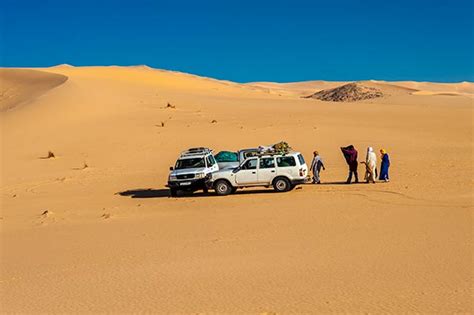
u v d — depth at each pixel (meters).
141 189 27.53
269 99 73.06
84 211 21.20
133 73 98.69
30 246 15.13
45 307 9.70
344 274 10.77
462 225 14.75
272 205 19.86
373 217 16.55
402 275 10.51
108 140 43.12
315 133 45.00
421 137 44.16
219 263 12.09
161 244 14.38
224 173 23.52
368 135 44.56
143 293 10.20
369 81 181.00
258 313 8.83
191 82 99.31
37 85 73.38
